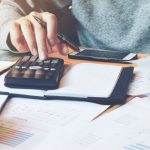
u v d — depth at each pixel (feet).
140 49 3.19
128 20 3.24
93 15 3.39
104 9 3.31
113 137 1.20
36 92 1.63
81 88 1.63
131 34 3.23
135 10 3.20
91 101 1.55
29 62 1.87
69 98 1.59
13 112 1.50
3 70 2.02
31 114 1.47
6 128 1.34
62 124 1.34
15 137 1.26
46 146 1.18
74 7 3.45
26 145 1.20
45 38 2.18
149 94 1.60
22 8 3.08
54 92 1.61
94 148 1.14
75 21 3.50
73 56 2.27
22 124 1.37
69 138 1.22
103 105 1.51
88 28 3.43
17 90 1.66
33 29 2.28
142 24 3.16
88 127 1.29
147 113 1.39
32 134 1.28
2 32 2.56
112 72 1.84
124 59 2.17
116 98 1.51
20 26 2.43
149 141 1.16
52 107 1.53
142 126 1.27
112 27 3.32
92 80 1.73
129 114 1.39
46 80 1.65
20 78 1.69
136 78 1.82
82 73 1.84
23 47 2.45
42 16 2.38
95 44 3.44
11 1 3.11
